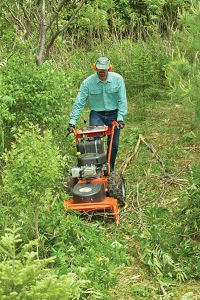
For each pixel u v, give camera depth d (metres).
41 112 5.40
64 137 5.77
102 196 4.98
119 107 5.60
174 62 4.91
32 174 3.99
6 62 5.67
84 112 7.90
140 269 4.27
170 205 5.33
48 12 7.03
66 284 2.38
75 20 9.86
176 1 10.49
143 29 10.53
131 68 8.75
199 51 4.86
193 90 4.74
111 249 4.30
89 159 5.15
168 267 4.18
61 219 4.41
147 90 8.47
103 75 5.54
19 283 2.29
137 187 5.63
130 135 7.12
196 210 4.76
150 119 7.71
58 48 8.91
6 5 6.50
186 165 6.24
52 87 5.44
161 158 6.47
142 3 11.07
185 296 3.61
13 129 5.09
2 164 5.23
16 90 5.33
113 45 9.66
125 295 3.93
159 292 4.00
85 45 10.28
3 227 4.25
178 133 7.20
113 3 10.51
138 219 4.93
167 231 4.63
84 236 4.42
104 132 5.45
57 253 4.04
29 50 6.42
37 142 4.07
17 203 4.42
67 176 5.49
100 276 3.88
